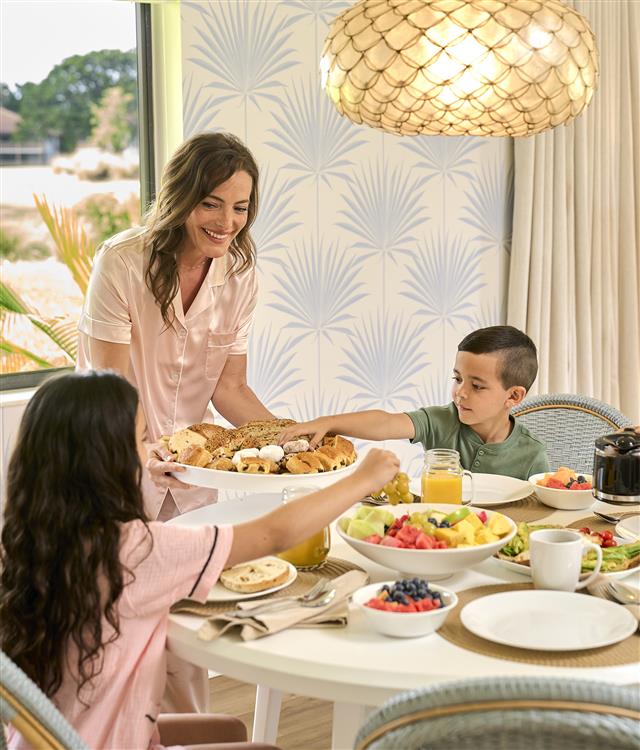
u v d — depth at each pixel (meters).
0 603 1.41
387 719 0.97
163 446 2.07
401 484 1.92
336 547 1.80
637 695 0.92
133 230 2.28
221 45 2.89
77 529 1.36
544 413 2.58
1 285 2.89
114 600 1.37
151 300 2.22
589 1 3.51
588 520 1.90
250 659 1.34
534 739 0.92
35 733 1.13
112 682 1.40
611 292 3.71
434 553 1.52
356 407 3.34
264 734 2.17
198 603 1.51
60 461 1.37
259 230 3.04
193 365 2.36
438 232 3.43
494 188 3.56
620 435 1.88
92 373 1.43
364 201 3.25
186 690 2.21
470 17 1.73
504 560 1.65
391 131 2.03
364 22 1.80
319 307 3.21
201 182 2.09
